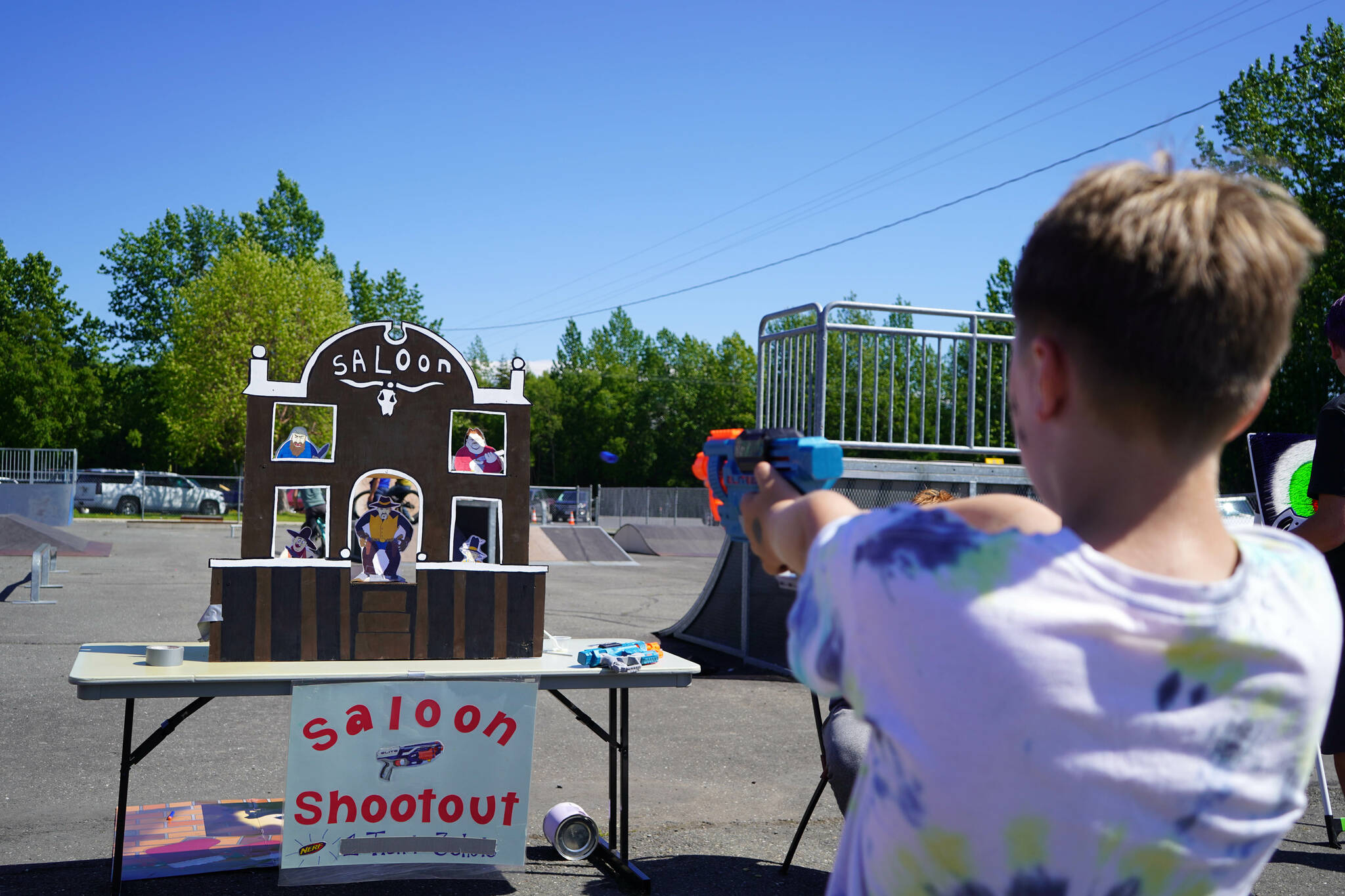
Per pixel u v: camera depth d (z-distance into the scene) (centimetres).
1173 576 77
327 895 327
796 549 93
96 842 370
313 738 313
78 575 1391
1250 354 75
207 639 381
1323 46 2600
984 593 74
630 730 580
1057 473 82
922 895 79
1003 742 73
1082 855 74
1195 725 74
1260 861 81
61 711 584
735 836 404
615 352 7931
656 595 1330
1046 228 81
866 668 79
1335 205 2461
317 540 350
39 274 5038
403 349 358
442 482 358
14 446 4822
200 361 4084
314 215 5819
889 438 730
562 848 368
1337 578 342
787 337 778
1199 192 78
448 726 324
